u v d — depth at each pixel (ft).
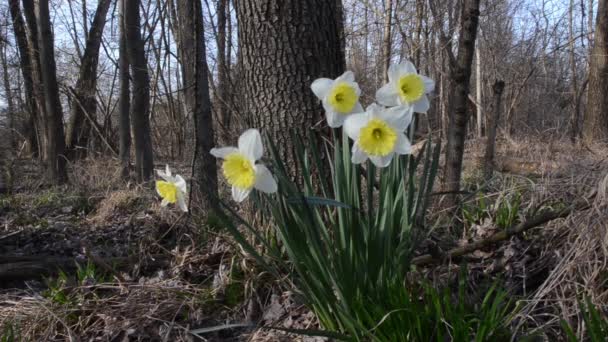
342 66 3.41
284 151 3.26
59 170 9.32
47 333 2.84
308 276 2.31
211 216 4.32
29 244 4.98
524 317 2.13
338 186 2.21
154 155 13.67
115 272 3.40
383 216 2.25
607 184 2.55
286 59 3.23
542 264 2.79
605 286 2.33
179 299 3.04
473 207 3.80
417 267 2.93
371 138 1.91
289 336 2.60
